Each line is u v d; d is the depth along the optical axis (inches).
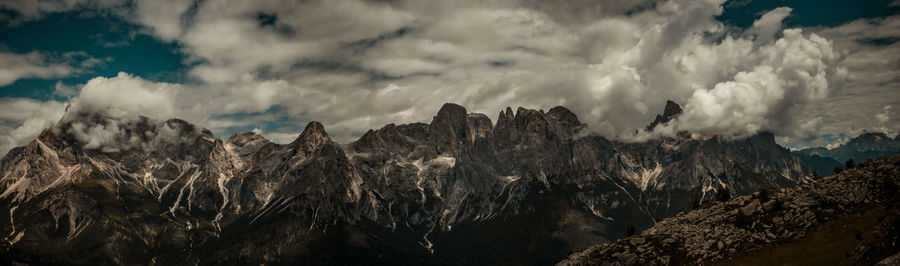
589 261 6013.8
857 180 5177.2
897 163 5073.8
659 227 6097.4
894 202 4557.1
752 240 5004.9
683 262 5137.8
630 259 5531.5
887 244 3614.7
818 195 5191.9
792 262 4323.3
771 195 5679.1
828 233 4603.8
